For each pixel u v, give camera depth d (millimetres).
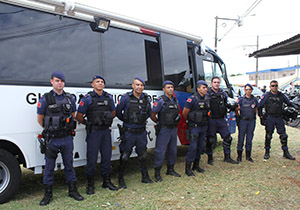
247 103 5438
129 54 4598
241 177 4492
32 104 3453
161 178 4371
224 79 7285
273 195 3709
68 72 3803
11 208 3221
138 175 4711
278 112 5551
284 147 5668
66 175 3543
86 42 4027
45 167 3369
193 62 5969
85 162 4082
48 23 3646
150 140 4781
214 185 4121
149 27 4754
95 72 4102
